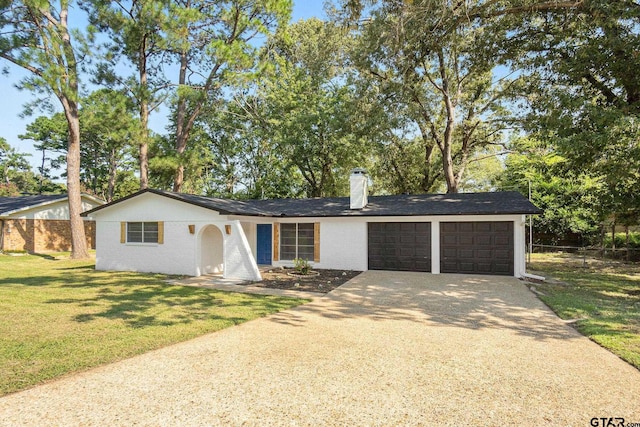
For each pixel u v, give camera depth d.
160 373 4.24
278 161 26.30
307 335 5.81
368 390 3.82
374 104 18.28
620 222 13.45
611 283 11.22
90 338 5.49
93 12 17.38
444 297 9.00
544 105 11.78
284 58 26.25
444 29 12.23
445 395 3.71
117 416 3.27
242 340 5.53
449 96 22.22
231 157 29.47
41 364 4.45
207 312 7.26
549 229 22.39
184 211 13.05
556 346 5.29
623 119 8.89
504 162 28.70
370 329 6.18
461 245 13.20
